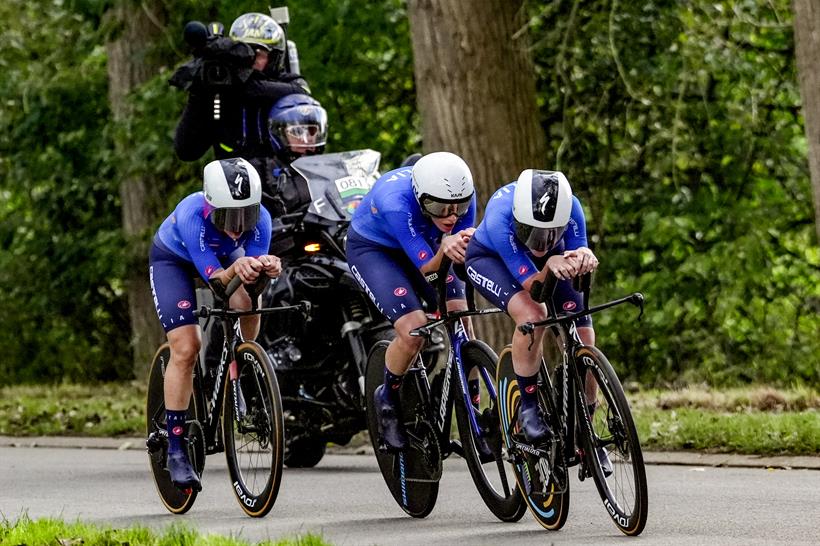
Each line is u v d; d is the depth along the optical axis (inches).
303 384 876.0
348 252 682.2
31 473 921.5
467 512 683.4
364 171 898.7
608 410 570.3
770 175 1596.9
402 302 655.1
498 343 1222.3
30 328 2111.2
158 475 716.7
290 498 754.8
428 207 626.8
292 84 943.0
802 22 991.6
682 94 1347.2
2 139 1994.3
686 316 1567.4
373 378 690.2
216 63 916.0
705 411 1056.2
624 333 1571.1
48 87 1931.6
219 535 564.1
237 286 657.0
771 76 1475.1
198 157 964.0
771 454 861.2
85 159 1984.5
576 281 573.6
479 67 1206.9
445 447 652.1
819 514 634.8
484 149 1204.5
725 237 1551.4
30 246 2065.7
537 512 613.0
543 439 596.1
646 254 1648.6
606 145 1553.9
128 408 1331.2
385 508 708.0
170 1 1665.8
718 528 600.1
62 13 1855.3
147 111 1646.2
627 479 569.0
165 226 696.4
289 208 887.7
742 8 1336.1
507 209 602.2
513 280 610.2
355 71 1712.6
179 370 682.8
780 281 1583.4
